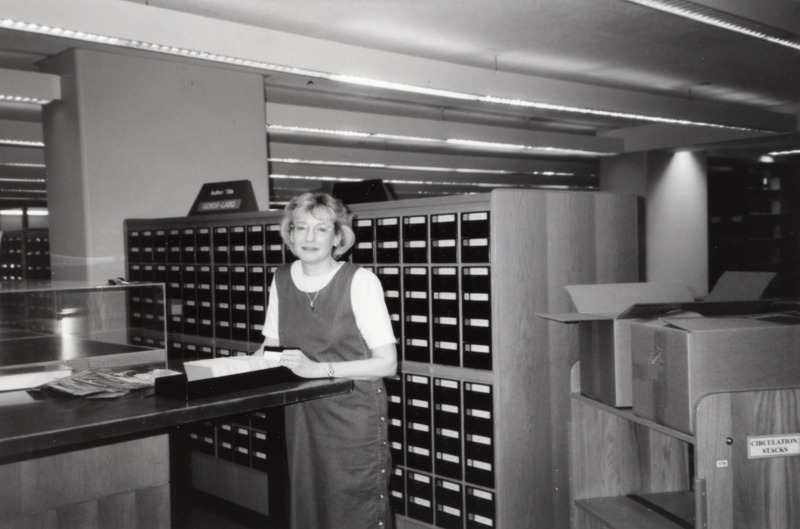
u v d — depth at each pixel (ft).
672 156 35.88
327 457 6.70
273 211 11.09
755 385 6.31
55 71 17.56
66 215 17.43
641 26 18.35
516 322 8.70
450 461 9.14
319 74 17.13
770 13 14.58
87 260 16.75
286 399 5.94
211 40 14.65
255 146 19.99
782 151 37.63
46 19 12.34
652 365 6.76
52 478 5.97
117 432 5.03
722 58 22.17
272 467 7.48
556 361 9.09
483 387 8.73
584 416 8.07
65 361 7.06
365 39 18.75
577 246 9.30
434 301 9.17
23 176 29.45
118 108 17.25
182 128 18.39
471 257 8.76
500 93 20.59
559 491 9.18
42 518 5.92
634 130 34.99
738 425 6.22
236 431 11.24
